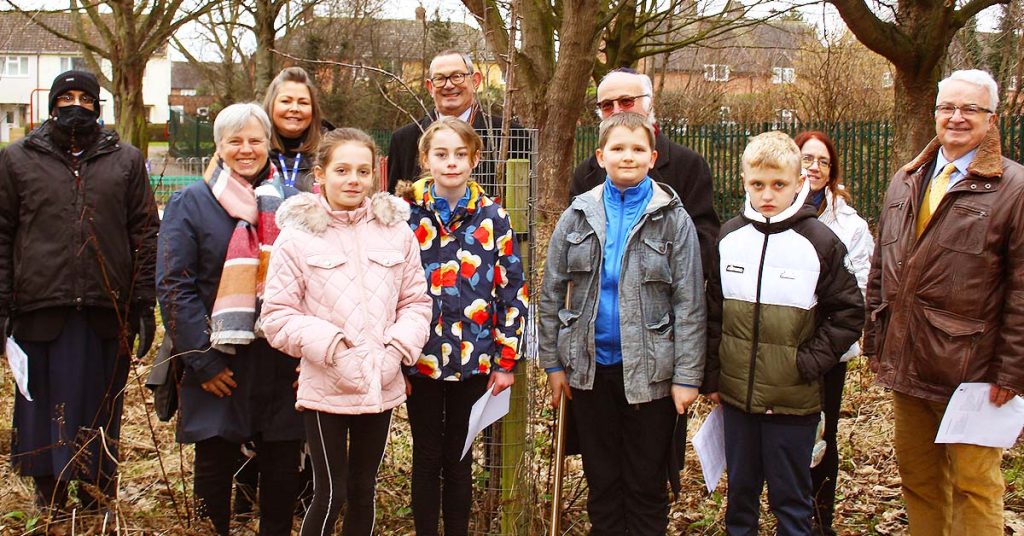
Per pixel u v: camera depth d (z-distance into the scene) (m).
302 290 3.39
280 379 3.70
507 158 4.13
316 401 3.34
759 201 3.54
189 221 3.67
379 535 4.06
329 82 27.55
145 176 4.18
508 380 3.62
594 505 3.76
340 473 3.39
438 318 3.60
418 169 4.54
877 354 3.73
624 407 3.72
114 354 4.14
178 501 4.45
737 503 3.66
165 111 57.53
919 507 3.75
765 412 3.51
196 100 54.59
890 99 17.88
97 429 4.02
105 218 3.98
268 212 3.70
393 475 4.55
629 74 4.02
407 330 3.40
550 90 10.61
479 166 4.10
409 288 3.51
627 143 3.59
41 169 3.91
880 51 10.01
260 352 3.68
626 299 3.59
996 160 3.34
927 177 3.58
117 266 4.04
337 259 3.38
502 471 3.88
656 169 4.04
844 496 4.66
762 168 3.51
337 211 3.44
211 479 3.76
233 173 3.76
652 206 3.61
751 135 13.45
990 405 3.36
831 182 4.36
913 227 3.55
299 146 4.24
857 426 5.70
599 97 4.08
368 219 3.48
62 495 4.07
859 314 3.47
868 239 4.36
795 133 12.84
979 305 3.34
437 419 3.66
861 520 4.42
